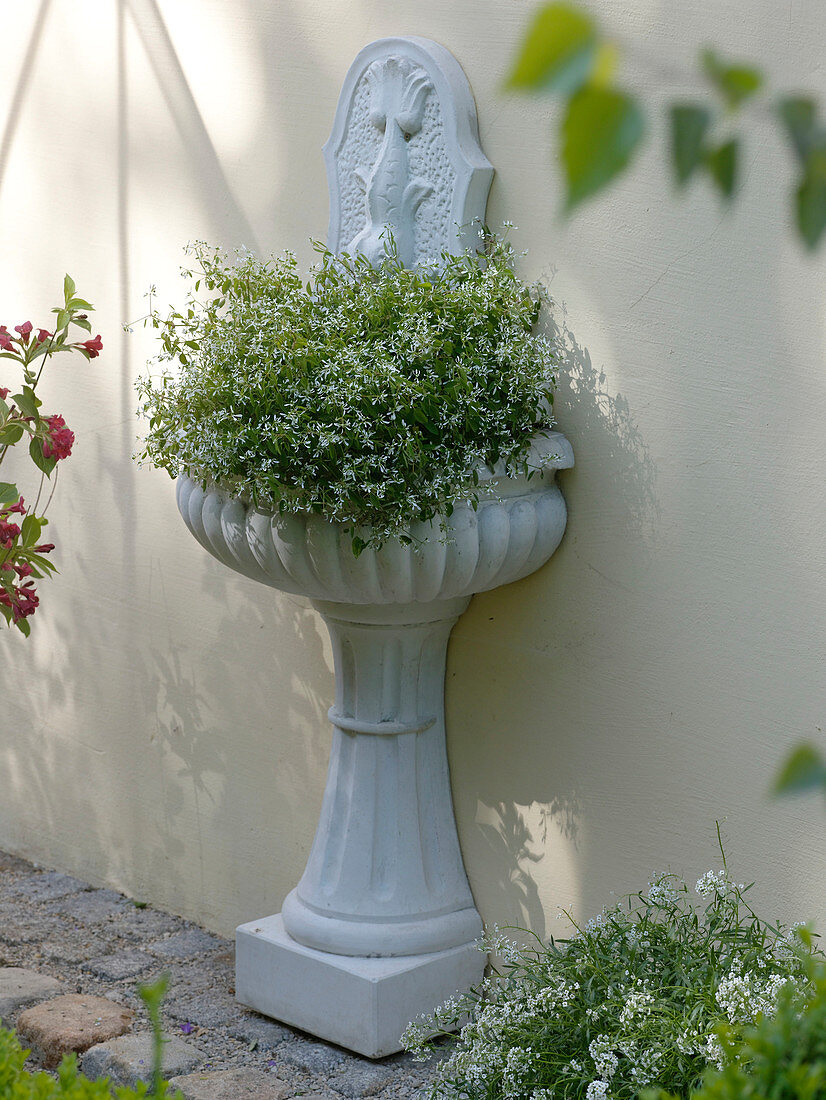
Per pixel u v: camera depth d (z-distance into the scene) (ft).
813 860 9.62
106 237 14.21
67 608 15.39
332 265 10.89
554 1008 9.27
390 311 10.07
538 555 10.66
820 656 9.41
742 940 9.32
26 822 16.29
